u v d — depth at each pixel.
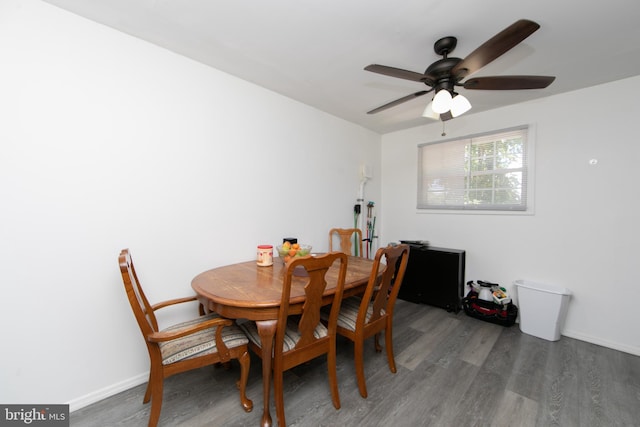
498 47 1.30
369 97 2.68
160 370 1.32
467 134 3.14
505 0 1.37
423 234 3.56
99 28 1.61
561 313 2.37
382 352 2.21
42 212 1.46
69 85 1.52
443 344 2.33
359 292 1.83
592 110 2.38
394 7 1.44
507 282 2.88
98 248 1.64
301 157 2.84
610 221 2.31
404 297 3.40
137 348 1.79
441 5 1.42
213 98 2.13
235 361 2.06
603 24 1.54
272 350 1.45
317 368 1.99
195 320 1.68
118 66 1.68
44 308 1.47
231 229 2.27
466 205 3.16
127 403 1.62
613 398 1.67
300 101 2.79
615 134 2.28
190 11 1.50
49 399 1.50
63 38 1.50
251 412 1.55
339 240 3.30
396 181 3.84
